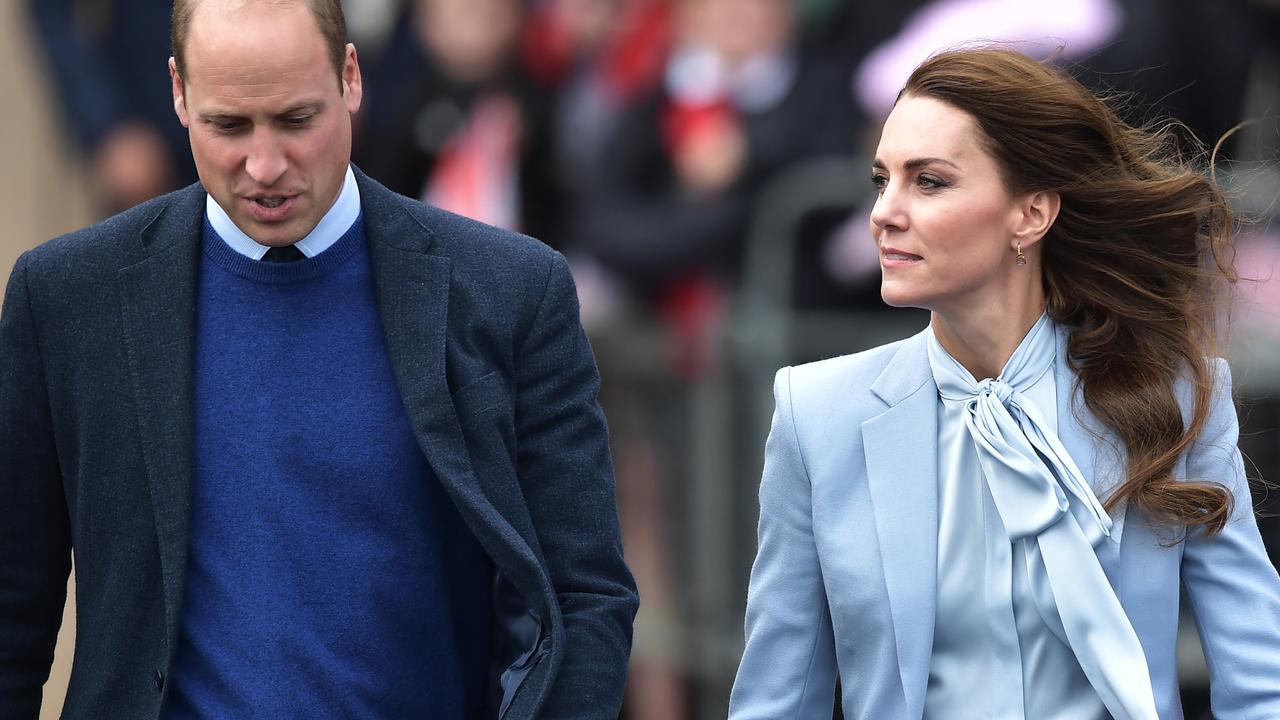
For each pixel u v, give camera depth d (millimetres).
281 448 11695
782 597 12469
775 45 22031
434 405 11680
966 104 11539
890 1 21500
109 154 26625
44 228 27984
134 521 11773
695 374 21656
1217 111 20922
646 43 22656
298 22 11016
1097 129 11750
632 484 22062
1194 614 12008
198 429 11742
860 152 21641
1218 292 12398
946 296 11734
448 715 12023
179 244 11883
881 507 12070
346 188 11930
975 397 12031
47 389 11953
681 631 21672
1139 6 20328
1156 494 11594
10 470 12016
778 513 12484
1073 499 11750
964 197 11562
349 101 11578
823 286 21609
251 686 11562
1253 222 13297
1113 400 11828
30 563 12203
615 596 12102
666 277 22094
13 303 11984
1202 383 11914
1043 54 20094
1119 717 11469
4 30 27547
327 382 11805
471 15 23578
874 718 12008
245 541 11664
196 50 10984
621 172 22469
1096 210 11898
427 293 11867
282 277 11836
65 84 26781
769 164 21781
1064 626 11562
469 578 12109
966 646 11914
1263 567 11867
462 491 11547
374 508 11734
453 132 23875
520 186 23641
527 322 12062
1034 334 12023
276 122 11039
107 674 11812
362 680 11688
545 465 12062
